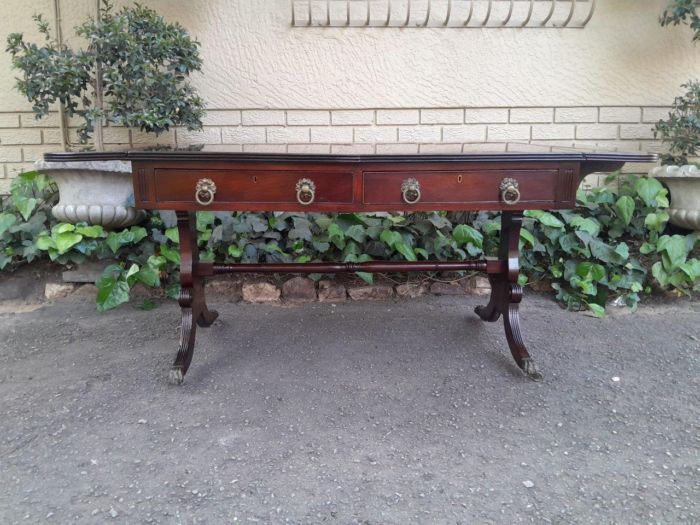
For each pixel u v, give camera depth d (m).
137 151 1.91
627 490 1.53
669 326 2.74
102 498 1.49
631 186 3.26
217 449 1.71
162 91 2.80
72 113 2.86
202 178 1.89
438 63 3.30
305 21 3.23
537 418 1.90
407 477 1.58
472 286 3.15
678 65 3.33
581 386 2.13
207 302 3.03
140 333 2.64
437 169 1.91
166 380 2.16
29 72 2.69
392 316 2.85
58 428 1.82
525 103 3.35
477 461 1.66
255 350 2.44
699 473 1.61
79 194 2.80
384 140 3.37
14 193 3.12
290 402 2.00
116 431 1.81
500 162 1.91
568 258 3.05
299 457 1.67
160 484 1.55
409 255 2.89
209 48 3.24
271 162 1.87
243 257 3.00
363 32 3.25
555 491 1.53
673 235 3.05
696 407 1.98
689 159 3.37
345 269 2.40
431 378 2.19
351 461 1.66
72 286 3.10
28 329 2.69
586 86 3.35
